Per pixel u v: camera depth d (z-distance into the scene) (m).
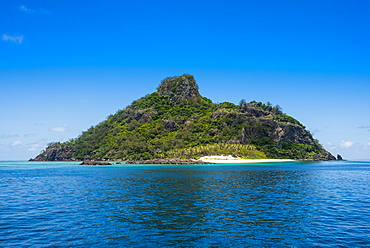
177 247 25.27
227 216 36.44
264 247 25.36
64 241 26.89
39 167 178.50
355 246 25.52
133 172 116.44
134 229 30.72
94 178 90.06
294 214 37.47
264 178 86.75
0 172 129.00
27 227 31.59
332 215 36.91
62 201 47.62
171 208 41.38
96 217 36.03
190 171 119.38
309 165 185.62
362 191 59.06
